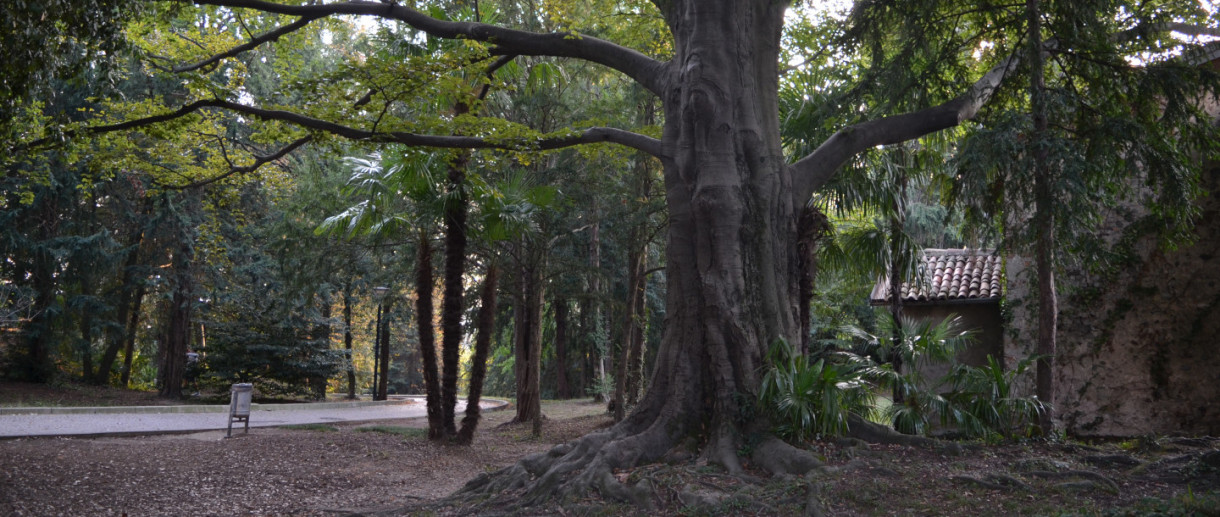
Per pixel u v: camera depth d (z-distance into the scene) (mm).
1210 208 12812
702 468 8375
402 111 17141
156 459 11891
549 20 17750
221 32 13797
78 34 8375
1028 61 11141
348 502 9922
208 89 10492
